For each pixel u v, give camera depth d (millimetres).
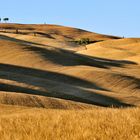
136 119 16516
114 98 153250
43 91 152500
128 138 12688
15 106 69938
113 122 15984
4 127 16438
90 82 199125
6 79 172750
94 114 19000
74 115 18781
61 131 14242
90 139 12625
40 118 18703
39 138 13219
